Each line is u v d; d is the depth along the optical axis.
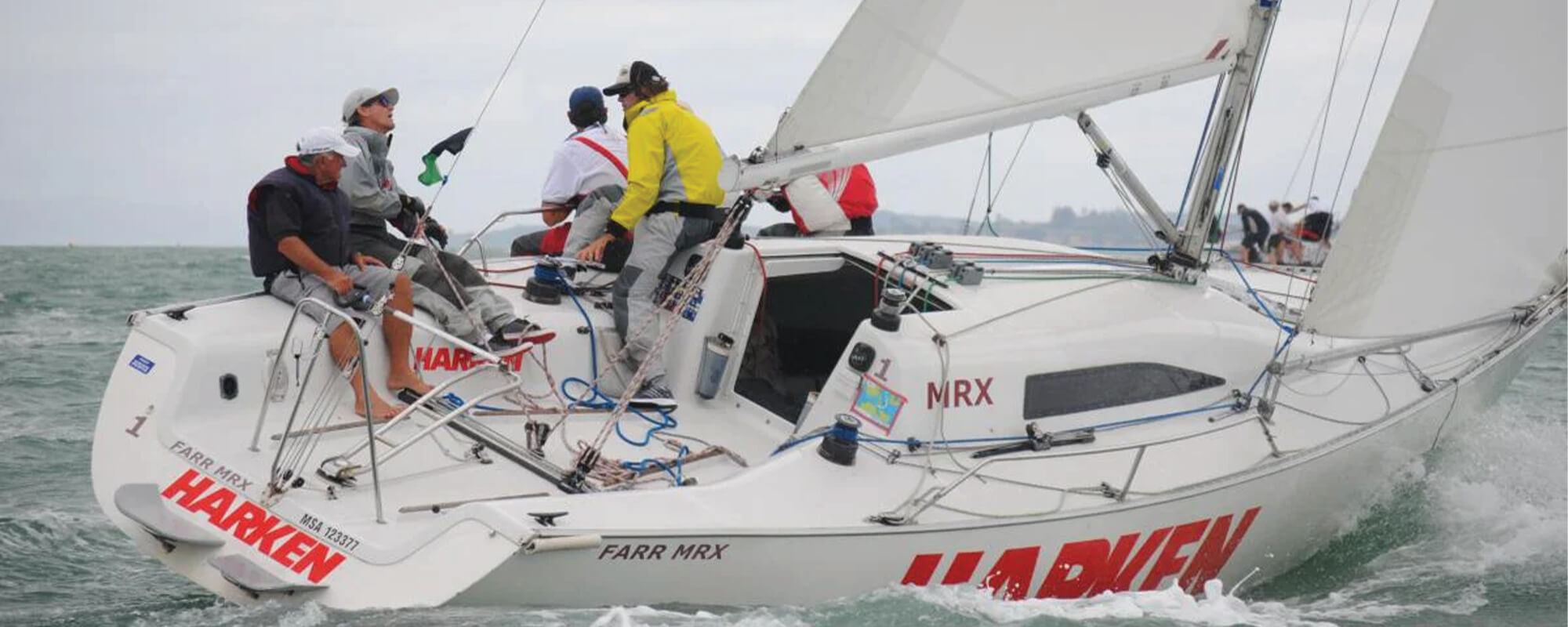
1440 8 16.75
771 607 14.96
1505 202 17.39
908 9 15.55
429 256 18.52
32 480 21.88
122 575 17.45
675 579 14.48
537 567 13.83
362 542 14.46
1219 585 16.75
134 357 16.59
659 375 19.12
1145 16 16.53
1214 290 19.72
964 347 17.05
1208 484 17.00
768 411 18.75
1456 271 17.56
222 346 16.45
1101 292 18.73
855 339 17.14
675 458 17.38
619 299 18.98
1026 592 16.30
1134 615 15.78
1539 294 20.75
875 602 15.14
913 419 16.52
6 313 41.91
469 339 18.28
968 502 15.94
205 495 15.20
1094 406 17.66
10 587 16.73
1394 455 19.06
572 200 21.47
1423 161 17.05
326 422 16.86
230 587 14.48
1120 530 16.56
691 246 19.33
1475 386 20.03
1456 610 17.47
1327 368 19.36
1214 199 19.03
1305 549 19.08
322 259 17.36
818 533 14.94
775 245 20.17
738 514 14.87
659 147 18.39
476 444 16.86
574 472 16.25
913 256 19.58
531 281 19.53
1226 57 17.52
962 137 16.84
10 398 27.91
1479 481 20.80
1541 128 17.17
